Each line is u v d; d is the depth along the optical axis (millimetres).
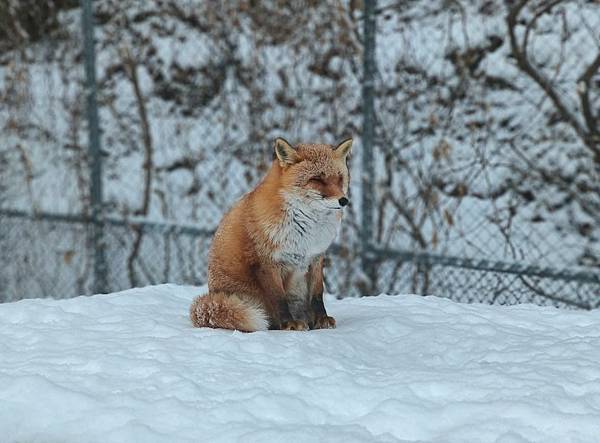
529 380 3711
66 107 10664
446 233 7801
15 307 5574
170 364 4016
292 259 5086
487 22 9734
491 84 9453
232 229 5184
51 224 9891
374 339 4832
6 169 10820
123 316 5355
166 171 10727
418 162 8445
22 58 11039
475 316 5285
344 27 8969
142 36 11820
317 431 3217
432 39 9719
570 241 8242
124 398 3545
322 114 9383
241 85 10625
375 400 3572
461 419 3338
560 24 9531
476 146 8992
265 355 4242
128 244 9562
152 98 11547
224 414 3393
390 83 9336
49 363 4125
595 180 8461
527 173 8508
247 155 9930
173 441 3164
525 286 6988
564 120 8898
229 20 10367
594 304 7348
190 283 9086
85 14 9125
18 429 3396
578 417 3250
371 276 7762
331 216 5074
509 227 7816
